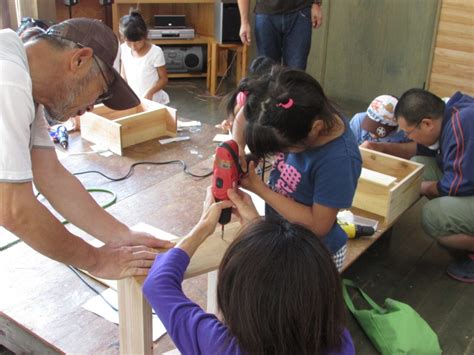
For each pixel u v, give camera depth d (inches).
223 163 55.2
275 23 141.3
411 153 110.9
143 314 53.1
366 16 193.8
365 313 83.1
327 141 60.4
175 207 92.4
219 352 38.8
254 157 61.0
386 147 109.8
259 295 35.6
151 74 146.5
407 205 98.3
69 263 52.2
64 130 114.7
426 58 186.2
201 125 129.2
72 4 174.2
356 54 201.0
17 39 48.3
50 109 53.0
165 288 44.3
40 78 49.8
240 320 36.5
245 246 37.5
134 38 142.4
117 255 53.6
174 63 209.6
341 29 200.4
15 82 45.4
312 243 37.5
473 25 171.2
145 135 117.6
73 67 50.4
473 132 91.3
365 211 94.7
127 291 53.7
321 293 35.9
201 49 210.1
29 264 78.4
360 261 103.8
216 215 52.6
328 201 60.8
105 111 119.6
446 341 84.7
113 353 63.9
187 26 207.9
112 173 103.7
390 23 189.8
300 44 142.9
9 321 68.4
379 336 78.9
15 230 48.7
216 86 205.2
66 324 67.9
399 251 107.4
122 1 188.1
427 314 90.4
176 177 103.3
